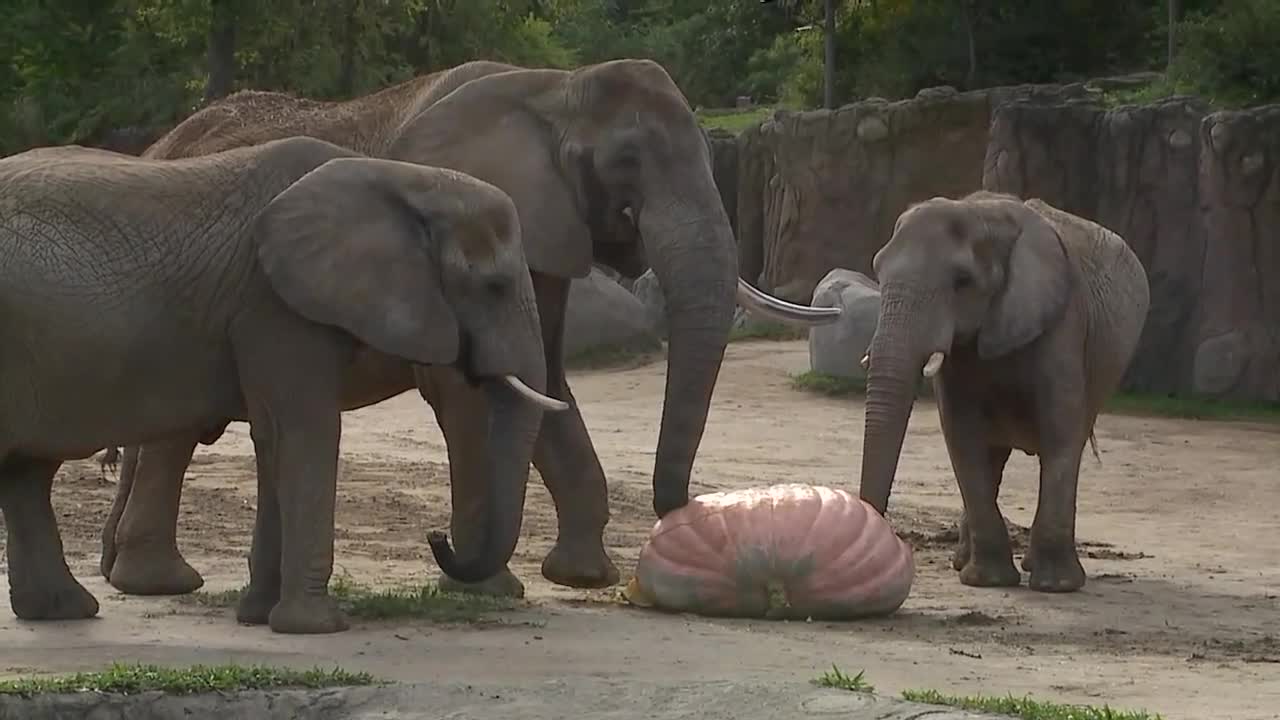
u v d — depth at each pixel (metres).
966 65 54.91
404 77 43.50
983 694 10.84
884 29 57.44
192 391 12.32
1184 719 10.29
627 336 35.78
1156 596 15.93
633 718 9.74
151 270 12.09
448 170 12.58
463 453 13.88
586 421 28.92
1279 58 40.56
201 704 10.13
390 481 22.19
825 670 11.38
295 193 12.19
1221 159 31.52
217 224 12.30
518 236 12.52
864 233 41.19
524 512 19.84
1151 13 54.62
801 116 41.91
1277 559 18.56
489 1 46.75
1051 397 16.30
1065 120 33.25
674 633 12.62
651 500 21.06
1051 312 16.23
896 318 15.95
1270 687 11.52
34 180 12.13
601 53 81.56
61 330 11.85
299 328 12.22
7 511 12.89
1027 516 21.69
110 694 10.08
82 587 13.01
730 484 23.11
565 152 14.45
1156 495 23.17
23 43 43.88
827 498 14.19
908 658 12.10
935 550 18.62
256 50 41.59
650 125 14.30
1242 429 28.95
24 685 10.06
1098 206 32.97
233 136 15.19
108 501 19.81
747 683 10.41
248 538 17.42
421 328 12.20
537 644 12.01
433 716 9.91
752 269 45.12
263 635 12.17
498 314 12.35
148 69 45.06
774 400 31.30
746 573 13.68
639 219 14.30
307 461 12.24
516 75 14.90
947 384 16.73
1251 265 31.39
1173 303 32.16
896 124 40.84
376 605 12.98
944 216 16.28
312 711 10.13
